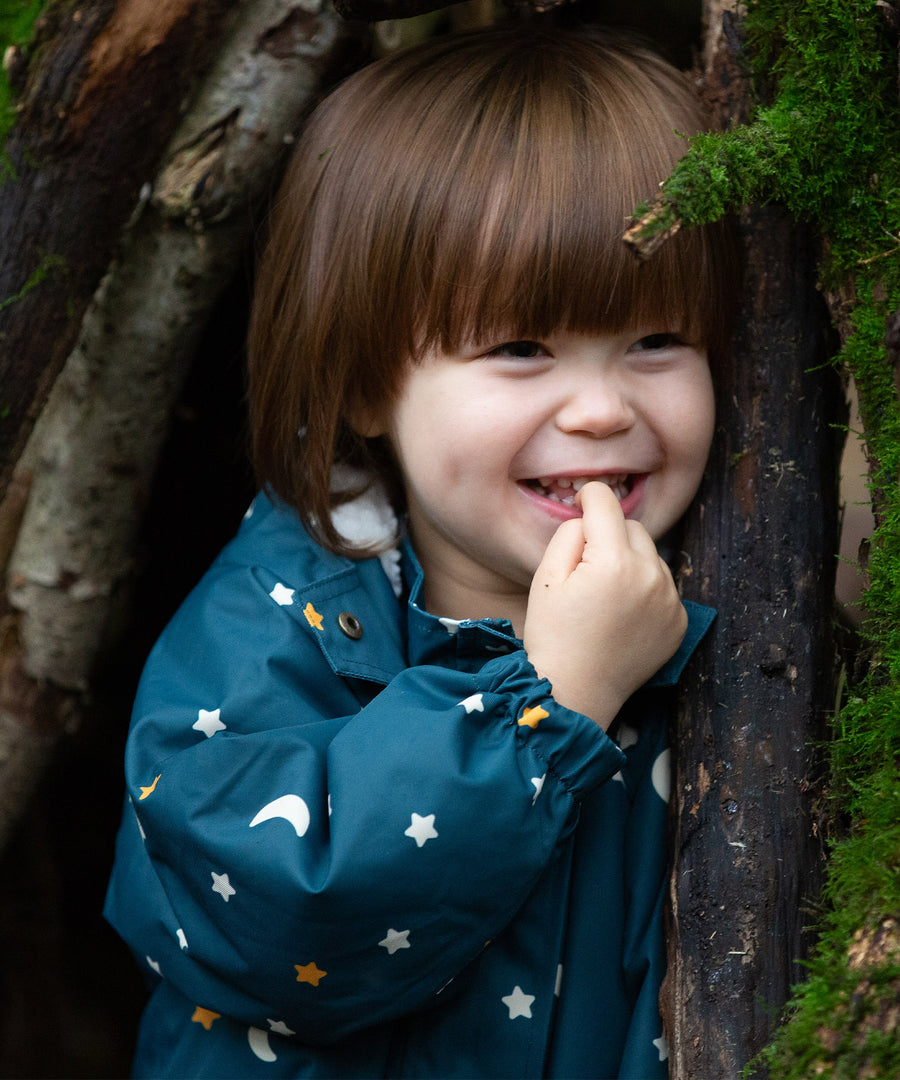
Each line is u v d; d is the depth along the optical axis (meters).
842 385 1.41
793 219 1.34
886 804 1.12
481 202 1.31
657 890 1.39
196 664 1.44
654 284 1.29
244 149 1.60
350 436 1.57
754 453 1.36
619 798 1.43
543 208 1.29
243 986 1.30
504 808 1.21
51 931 2.52
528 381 1.33
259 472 1.61
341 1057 1.37
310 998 1.26
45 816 2.48
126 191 1.59
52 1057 2.52
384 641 1.47
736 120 1.39
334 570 1.51
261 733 1.32
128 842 1.59
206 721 1.36
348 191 1.43
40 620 1.90
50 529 1.87
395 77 1.46
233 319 2.05
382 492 1.59
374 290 1.40
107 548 1.89
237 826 1.27
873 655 1.24
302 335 1.51
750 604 1.32
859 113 1.27
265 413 1.58
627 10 1.82
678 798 1.31
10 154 1.55
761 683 1.29
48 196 1.56
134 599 2.30
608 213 1.29
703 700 1.31
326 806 1.27
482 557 1.45
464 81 1.40
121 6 1.49
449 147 1.35
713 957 1.21
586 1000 1.37
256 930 1.25
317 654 1.43
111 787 2.53
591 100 1.36
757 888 1.21
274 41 1.56
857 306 1.29
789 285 1.37
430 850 1.20
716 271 1.34
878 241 1.27
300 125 1.61
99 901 2.57
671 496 1.39
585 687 1.28
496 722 1.26
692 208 1.14
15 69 1.53
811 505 1.34
